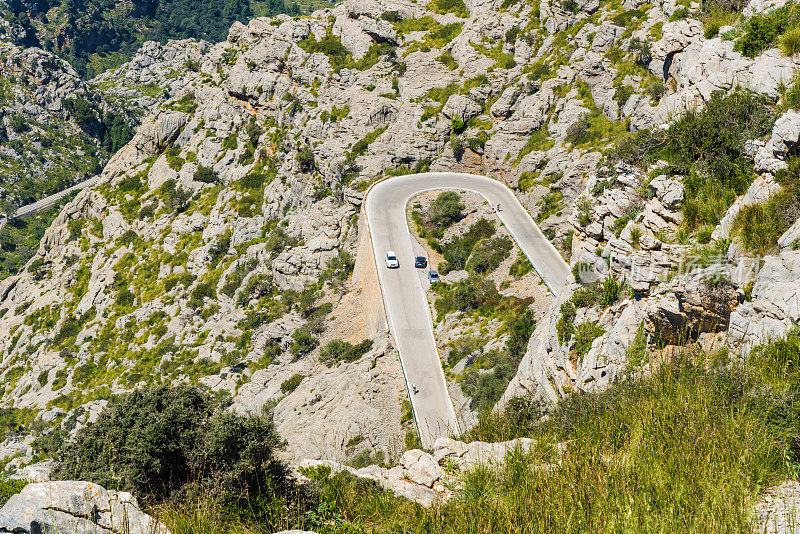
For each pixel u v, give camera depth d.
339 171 117.12
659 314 26.17
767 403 15.62
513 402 26.77
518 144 106.75
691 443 14.23
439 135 115.81
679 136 31.58
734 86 33.88
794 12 33.62
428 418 64.81
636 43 97.12
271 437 18.00
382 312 82.81
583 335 32.50
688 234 28.28
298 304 104.06
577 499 13.33
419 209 100.81
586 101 102.69
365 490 17.78
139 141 166.00
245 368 98.44
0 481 17.98
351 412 66.81
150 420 17.88
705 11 66.50
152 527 13.21
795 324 18.86
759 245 23.53
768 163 26.34
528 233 89.50
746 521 11.95
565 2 117.38
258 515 16.09
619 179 34.19
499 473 16.05
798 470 13.80
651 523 12.24
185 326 120.19
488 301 78.12
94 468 17.83
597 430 16.31
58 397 116.75
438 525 14.77
